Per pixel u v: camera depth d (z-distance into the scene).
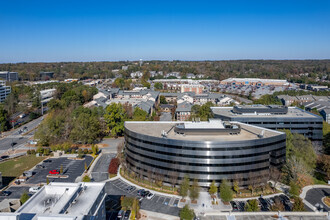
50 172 118.19
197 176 99.31
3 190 102.69
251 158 99.62
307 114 154.75
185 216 74.44
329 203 91.12
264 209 86.56
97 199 65.69
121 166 126.25
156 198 95.56
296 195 91.62
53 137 157.62
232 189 100.06
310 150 119.19
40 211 59.12
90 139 157.00
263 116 149.62
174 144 100.94
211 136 106.88
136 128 120.56
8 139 171.38
